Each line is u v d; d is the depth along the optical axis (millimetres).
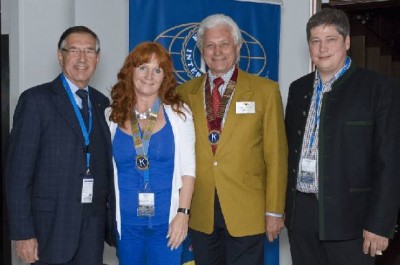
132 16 3258
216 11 3414
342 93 2268
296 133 2443
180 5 3336
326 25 2207
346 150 2232
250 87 2514
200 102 2543
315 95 2391
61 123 2197
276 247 3600
